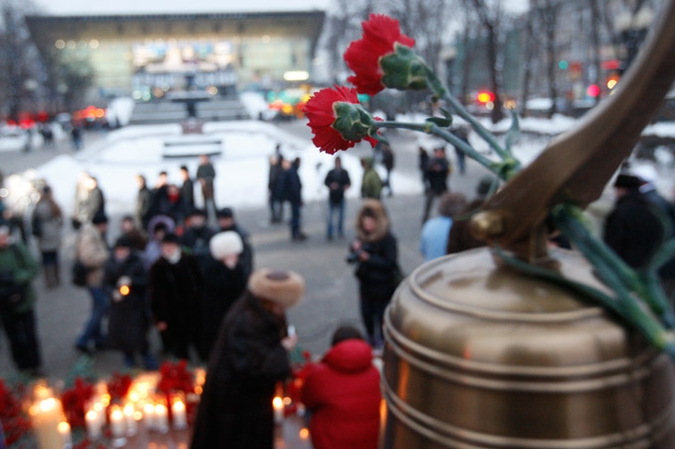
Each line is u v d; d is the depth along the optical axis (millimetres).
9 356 6555
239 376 3006
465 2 28547
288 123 47969
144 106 54344
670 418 583
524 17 30422
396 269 5609
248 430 3072
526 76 28109
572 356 527
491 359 536
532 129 18922
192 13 82938
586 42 32000
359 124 604
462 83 34000
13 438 3578
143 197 11758
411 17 33281
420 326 590
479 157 636
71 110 76312
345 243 10906
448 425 560
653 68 459
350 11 40969
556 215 563
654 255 521
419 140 24422
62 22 79000
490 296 584
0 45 61750
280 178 11773
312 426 2992
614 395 537
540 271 578
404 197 15414
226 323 3127
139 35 83438
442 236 4727
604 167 532
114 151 30406
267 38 86500
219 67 79562
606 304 551
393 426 627
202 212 7441
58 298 8508
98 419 3947
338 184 11094
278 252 10492
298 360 4691
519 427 533
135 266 5816
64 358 6414
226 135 34500
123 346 5793
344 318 7133
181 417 3986
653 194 3719
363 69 647
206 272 5355
